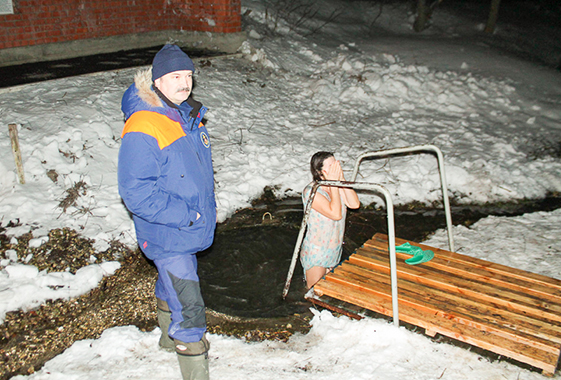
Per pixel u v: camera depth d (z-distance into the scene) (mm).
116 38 9625
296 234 4949
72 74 7301
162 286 2822
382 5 16906
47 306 3570
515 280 3535
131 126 2352
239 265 4391
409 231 5188
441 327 3033
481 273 3635
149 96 2412
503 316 3092
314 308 3652
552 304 3223
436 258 3895
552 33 17688
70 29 8844
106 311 3639
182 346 2600
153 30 10320
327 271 4020
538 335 2891
